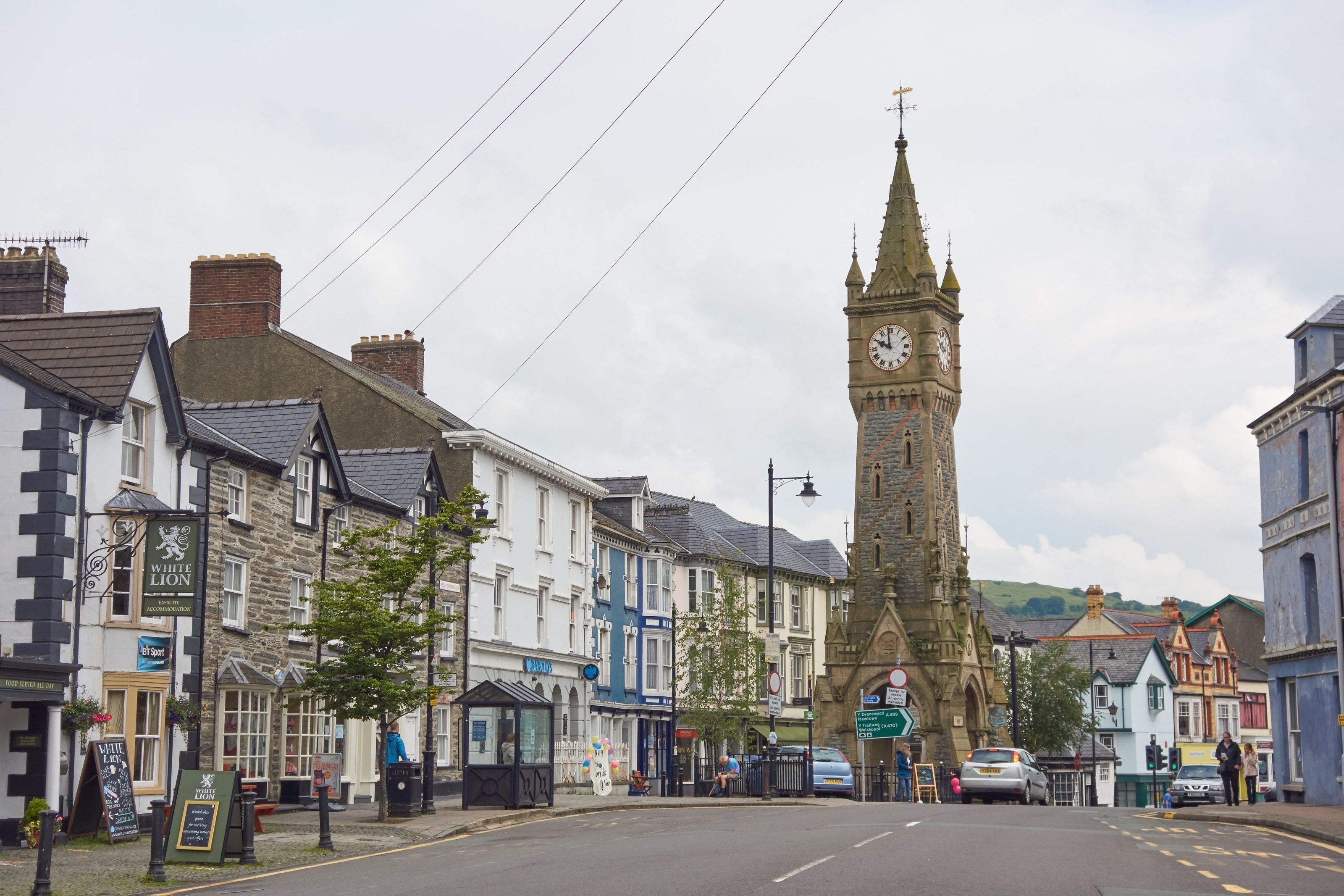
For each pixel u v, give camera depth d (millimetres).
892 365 77688
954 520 78750
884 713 47812
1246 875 17875
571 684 54406
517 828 28969
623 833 26000
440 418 46500
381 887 16750
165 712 27828
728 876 17016
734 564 68875
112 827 23422
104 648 26438
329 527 36281
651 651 65500
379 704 28969
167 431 28797
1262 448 42719
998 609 113875
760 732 73000
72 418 25719
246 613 31938
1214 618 110062
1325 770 37219
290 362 46281
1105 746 98062
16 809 23734
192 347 46594
